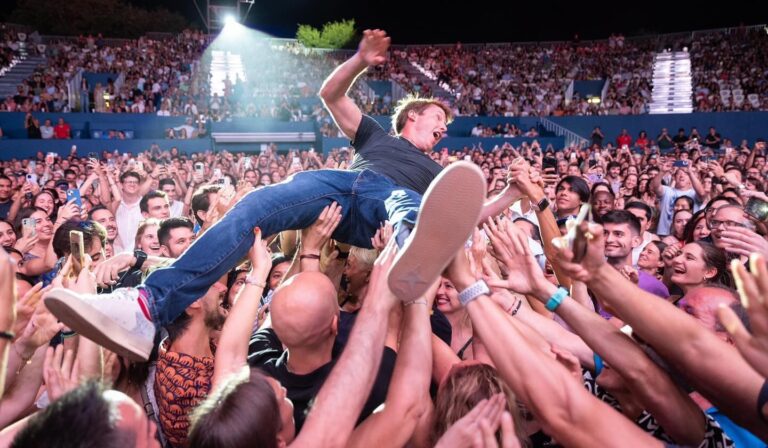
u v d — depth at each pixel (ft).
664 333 5.79
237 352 7.85
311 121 85.71
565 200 19.58
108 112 81.00
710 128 77.41
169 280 8.30
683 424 6.31
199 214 17.67
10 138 73.05
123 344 7.58
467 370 6.68
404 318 7.24
